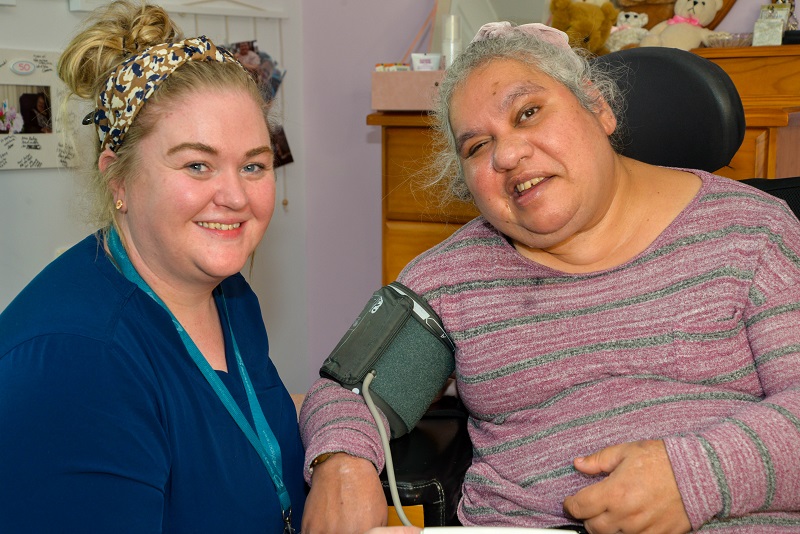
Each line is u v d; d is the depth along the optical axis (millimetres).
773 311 1030
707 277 1057
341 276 2721
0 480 769
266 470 1010
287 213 2641
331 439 1075
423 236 2059
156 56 902
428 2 2381
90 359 840
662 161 1347
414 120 1992
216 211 922
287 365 2703
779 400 942
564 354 1105
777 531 955
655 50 1340
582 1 2014
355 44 2523
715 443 900
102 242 980
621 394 1071
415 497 1136
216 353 1060
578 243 1129
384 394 1198
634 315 1077
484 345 1160
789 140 1730
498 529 857
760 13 1921
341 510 1009
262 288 2564
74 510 789
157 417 887
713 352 1049
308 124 2662
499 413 1181
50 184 1810
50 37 1771
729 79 1317
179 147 888
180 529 904
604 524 926
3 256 1727
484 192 1102
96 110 942
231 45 2307
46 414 792
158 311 939
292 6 2553
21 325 856
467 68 1119
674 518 900
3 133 1680
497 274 1176
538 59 1095
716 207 1090
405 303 1214
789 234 1058
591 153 1063
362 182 2613
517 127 1066
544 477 1081
